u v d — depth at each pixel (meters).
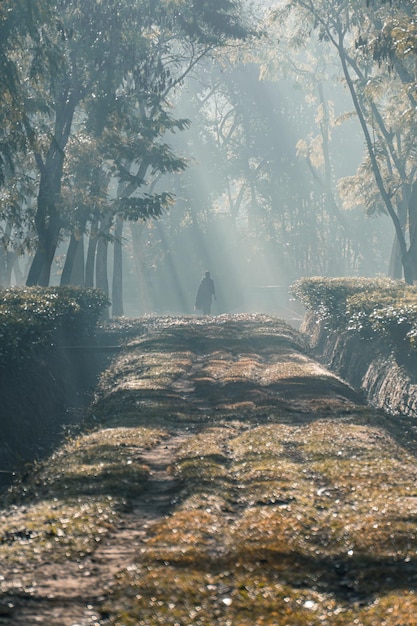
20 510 10.73
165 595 7.41
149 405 20.19
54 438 20.58
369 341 28.91
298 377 24.42
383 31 30.84
